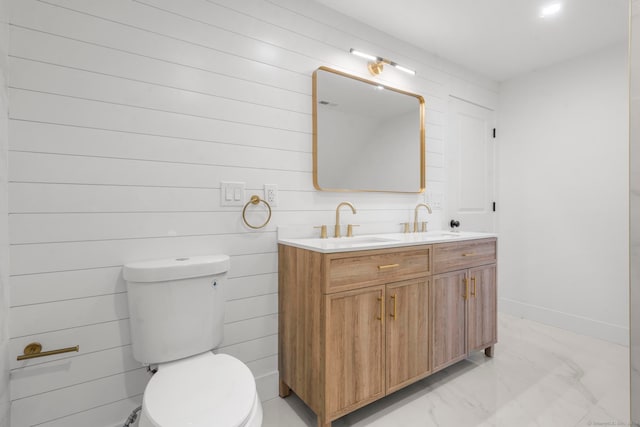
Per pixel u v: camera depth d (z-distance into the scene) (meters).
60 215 1.29
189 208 1.55
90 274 1.34
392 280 1.66
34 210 1.24
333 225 2.03
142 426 0.96
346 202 2.06
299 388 1.64
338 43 2.05
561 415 1.61
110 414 1.39
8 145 1.19
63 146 1.29
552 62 2.71
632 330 0.58
